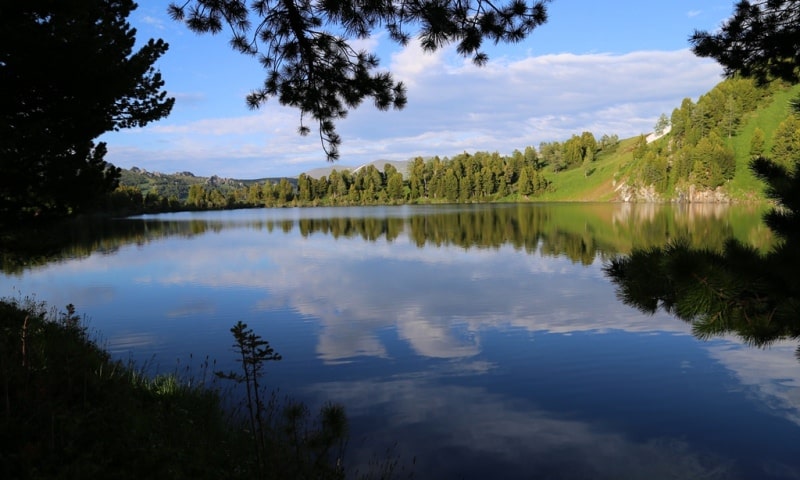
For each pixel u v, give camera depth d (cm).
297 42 670
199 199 19250
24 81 823
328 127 760
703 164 15212
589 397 1041
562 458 783
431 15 561
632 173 18375
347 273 2966
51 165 905
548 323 1700
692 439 851
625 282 438
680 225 6519
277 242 5166
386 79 700
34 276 2877
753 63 753
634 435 866
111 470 476
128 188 15900
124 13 1226
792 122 11000
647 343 1425
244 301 2150
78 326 1282
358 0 577
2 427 490
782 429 881
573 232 5738
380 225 7819
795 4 668
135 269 3189
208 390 912
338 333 1596
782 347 1346
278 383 1120
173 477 494
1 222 957
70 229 7638
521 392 1067
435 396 1048
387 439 842
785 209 394
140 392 789
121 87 921
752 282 355
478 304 2041
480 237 5306
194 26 616
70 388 633
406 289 2414
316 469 598
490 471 745
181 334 1582
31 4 798
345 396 1036
